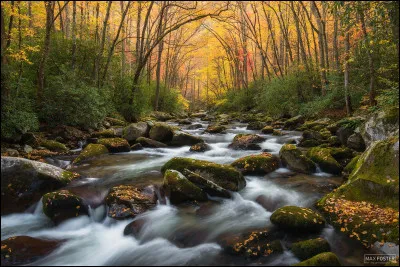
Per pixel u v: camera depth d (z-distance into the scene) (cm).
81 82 1437
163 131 1320
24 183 641
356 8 675
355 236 484
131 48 3544
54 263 464
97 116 1470
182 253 479
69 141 1230
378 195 543
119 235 550
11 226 573
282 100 2212
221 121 2297
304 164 842
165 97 3130
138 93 2111
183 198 639
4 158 641
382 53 1333
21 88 1137
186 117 3089
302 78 2092
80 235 554
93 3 1834
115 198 616
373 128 881
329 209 560
